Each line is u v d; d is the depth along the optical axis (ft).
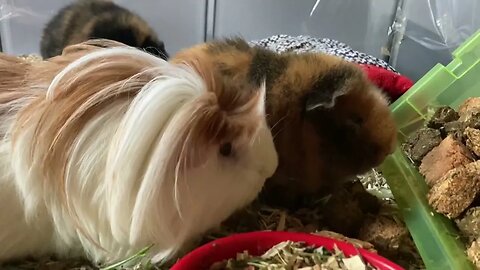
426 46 1.74
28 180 0.81
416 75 1.77
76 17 1.40
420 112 1.24
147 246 0.87
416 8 1.72
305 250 0.90
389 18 1.75
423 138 1.12
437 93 1.25
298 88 1.00
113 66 0.80
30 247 0.90
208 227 0.93
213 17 1.75
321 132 1.01
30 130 0.79
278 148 1.03
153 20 1.75
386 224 0.99
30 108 0.80
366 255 0.88
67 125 0.78
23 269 0.91
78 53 0.85
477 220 0.91
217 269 0.87
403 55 1.78
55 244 0.91
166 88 0.78
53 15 1.56
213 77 0.85
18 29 1.71
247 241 0.90
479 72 1.25
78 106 0.79
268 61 1.04
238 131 0.85
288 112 1.00
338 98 1.01
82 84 0.79
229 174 0.88
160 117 0.77
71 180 0.81
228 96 0.85
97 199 0.82
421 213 0.98
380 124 1.02
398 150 1.14
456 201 0.94
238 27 1.77
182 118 0.78
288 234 0.92
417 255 0.99
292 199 1.08
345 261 0.87
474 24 1.66
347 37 1.79
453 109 1.19
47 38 1.42
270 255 0.89
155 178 0.78
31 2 1.69
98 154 0.80
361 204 1.05
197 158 0.83
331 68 1.02
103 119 0.79
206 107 0.80
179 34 1.77
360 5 1.75
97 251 0.89
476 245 0.88
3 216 0.86
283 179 1.06
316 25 1.78
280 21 1.77
